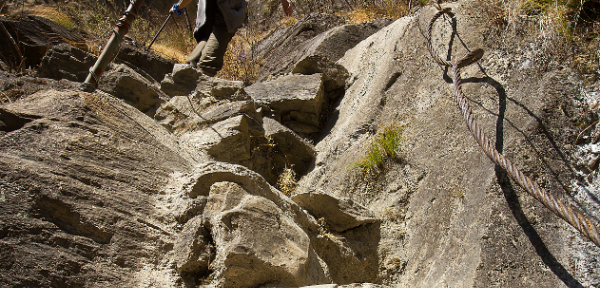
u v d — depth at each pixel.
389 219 3.45
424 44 4.83
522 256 2.50
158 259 2.46
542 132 3.11
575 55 3.50
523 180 2.39
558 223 2.58
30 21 5.59
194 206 2.65
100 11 8.38
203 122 4.14
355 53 6.00
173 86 4.77
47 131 2.69
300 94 4.84
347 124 4.65
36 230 2.19
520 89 3.53
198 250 2.44
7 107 2.81
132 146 3.01
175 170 3.04
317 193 3.25
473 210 2.90
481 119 3.52
